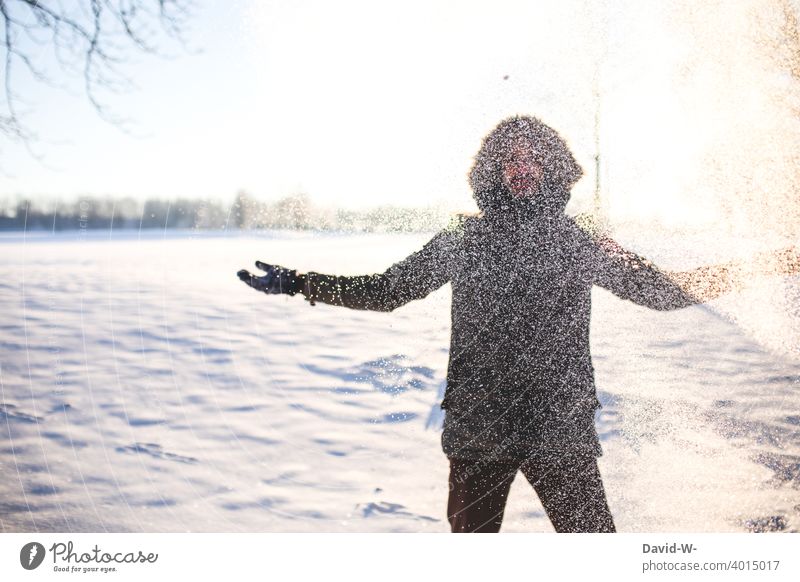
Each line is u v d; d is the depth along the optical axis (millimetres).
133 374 3969
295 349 4426
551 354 1541
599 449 1584
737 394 2738
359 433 2867
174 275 9602
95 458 2652
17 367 4164
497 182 1584
